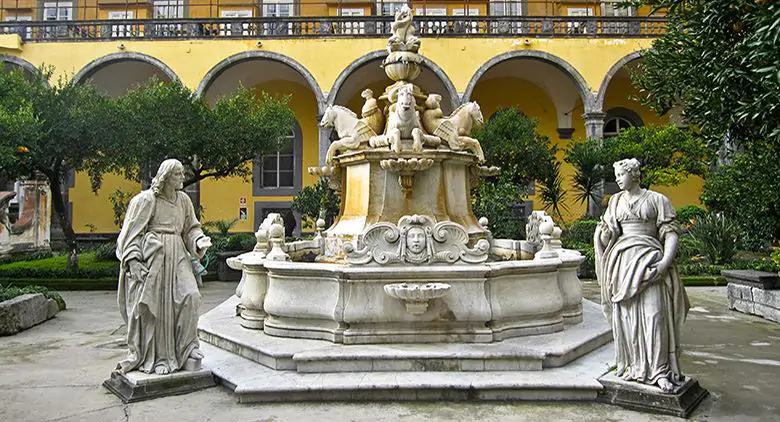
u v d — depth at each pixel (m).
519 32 23.14
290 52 22.83
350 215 7.09
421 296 4.86
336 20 22.89
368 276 5.17
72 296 11.82
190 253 4.95
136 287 4.62
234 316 6.71
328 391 4.38
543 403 4.34
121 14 27.28
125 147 13.95
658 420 3.98
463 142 7.13
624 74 26.03
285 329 5.54
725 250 14.98
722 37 5.39
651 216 4.33
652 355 4.23
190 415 4.11
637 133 20.14
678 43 6.84
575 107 26.36
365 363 4.77
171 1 27.23
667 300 4.32
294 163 25.75
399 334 5.22
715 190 11.69
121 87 25.39
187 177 15.88
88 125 13.51
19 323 7.71
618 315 4.41
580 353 5.19
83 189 24.66
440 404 4.32
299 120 26.03
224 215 25.16
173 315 4.74
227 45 22.88
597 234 4.60
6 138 11.35
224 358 5.30
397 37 7.39
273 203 25.38
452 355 4.75
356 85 25.53
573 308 6.21
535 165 19.38
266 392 4.35
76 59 22.72
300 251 8.00
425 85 25.77
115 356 6.21
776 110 4.83
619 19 23.16
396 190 6.79
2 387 4.93
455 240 5.49
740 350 6.39
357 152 6.85
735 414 4.12
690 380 4.39
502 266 5.36
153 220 4.75
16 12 27.31
